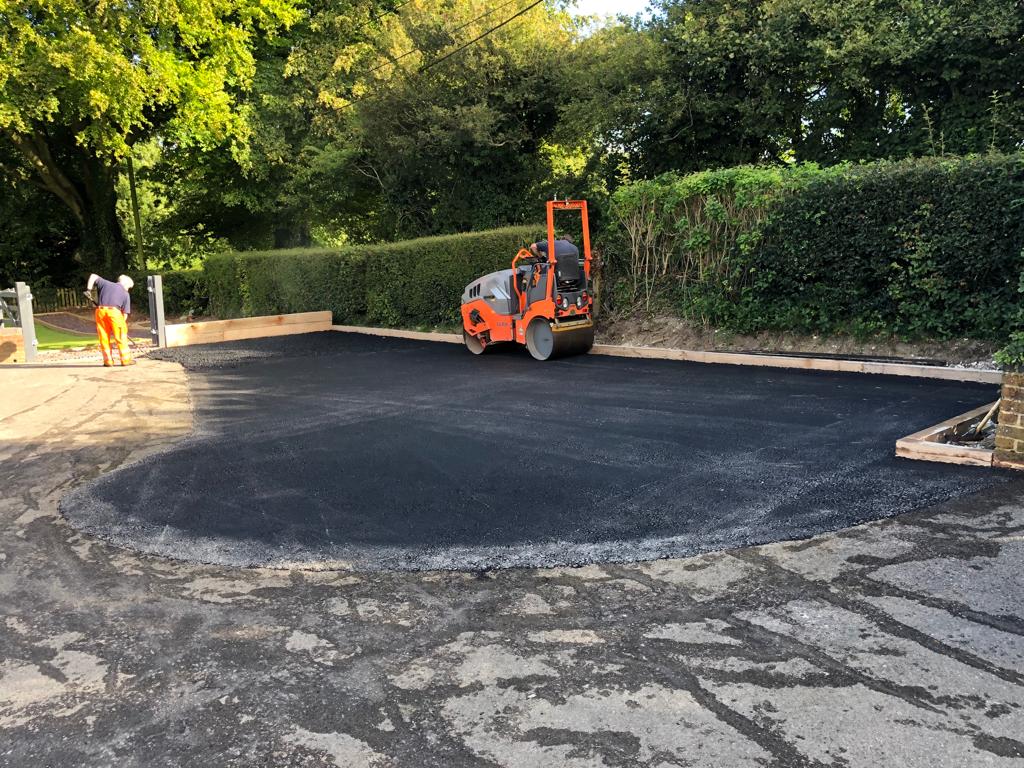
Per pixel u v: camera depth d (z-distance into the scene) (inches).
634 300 514.0
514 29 733.9
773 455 216.1
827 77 522.9
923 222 344.8
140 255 1201.4
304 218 1055.0
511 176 786.2
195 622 136.7
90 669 121.6
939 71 480.1
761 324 427.2
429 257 651.5
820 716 97.1
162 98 783.7
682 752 91.6
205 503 209.5
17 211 1176.2
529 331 461.7
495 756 93.0
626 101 582.2
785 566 143.9
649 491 192.7
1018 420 187.5
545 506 187.5
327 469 236.2
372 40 873.5
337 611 137.8
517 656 117.8
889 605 126.1
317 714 105.0
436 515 186.4
